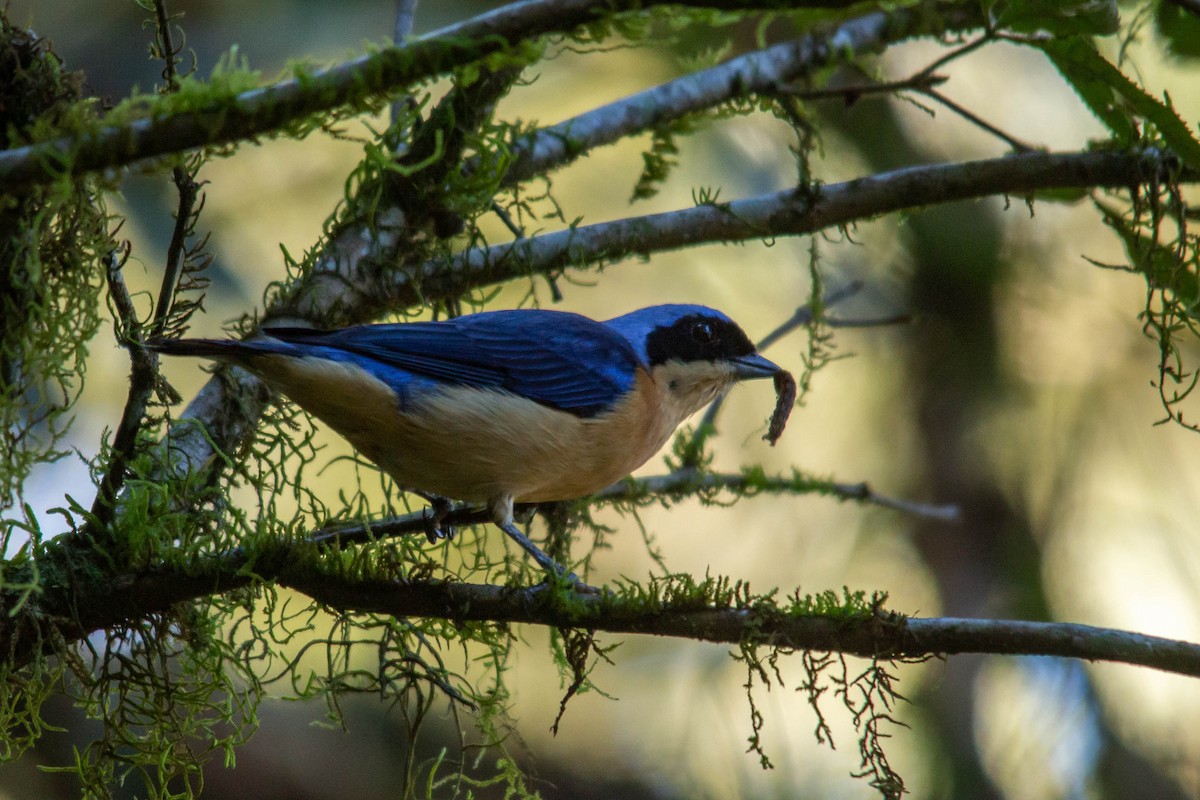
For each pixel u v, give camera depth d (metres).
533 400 8.68
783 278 15.20
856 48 10.16
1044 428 14.43
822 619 6.69
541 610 7.02
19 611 6.78
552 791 13.42
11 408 6.45
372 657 13.31
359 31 14.12
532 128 9.17
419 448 8.38
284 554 7.05
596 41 6.57
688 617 6.84
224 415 7.82
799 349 14.86
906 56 15.09
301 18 14.04
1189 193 11.91
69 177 5.82
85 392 12.95
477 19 6.18
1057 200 10.27
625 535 14.33
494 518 8.59
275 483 7.64
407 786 7.28
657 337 10.06
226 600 7.45
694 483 10.09
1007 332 14.73
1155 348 14.34
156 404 7.26
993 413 14.48
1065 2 8.30
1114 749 12.77
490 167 8.32
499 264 8.80
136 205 13.14
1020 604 13.63
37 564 6.91
